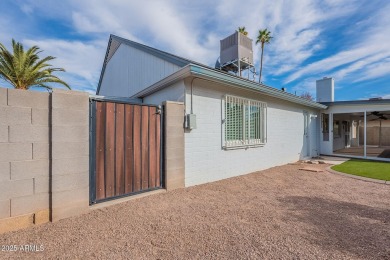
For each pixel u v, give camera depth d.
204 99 5.36
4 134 2.63
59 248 2.31
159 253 2.23
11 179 2.67
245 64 10.40
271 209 3.56
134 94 8.10
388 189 4.84
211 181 5.52
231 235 2.63
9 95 2.67
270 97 7.73
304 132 10.22
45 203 2.93
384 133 17.98
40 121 2.90
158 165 4.49
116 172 3.77
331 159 10.07
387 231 2.74
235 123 6.26
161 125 4.56
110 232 2.68
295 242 2.46
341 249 2.30
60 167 3.02
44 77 12.66
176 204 3.76
